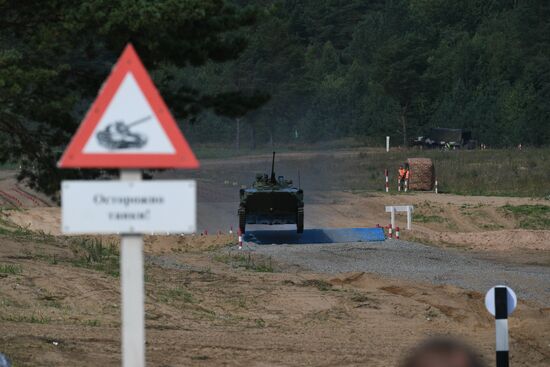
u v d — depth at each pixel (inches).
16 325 1872.5
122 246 713.6
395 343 2016.5
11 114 2532.0
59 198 2714.1
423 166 7116.1
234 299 2534.5
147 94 712.4
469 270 3437.5
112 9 2298.2
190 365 1649.9
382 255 3730.3
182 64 2600.9
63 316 2050.9
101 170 2679.6
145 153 711.7
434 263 3585.1
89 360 1596.9
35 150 2652.6
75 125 2623.0
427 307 2517.2
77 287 2381.9
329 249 3875.5
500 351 1279.5
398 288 2869.1
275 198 4313.5
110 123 710.5
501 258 3993.6
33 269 2576.3
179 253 3705.7
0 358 1104.8
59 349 1654.8
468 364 420.5
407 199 6343.5
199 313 2297.0
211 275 2970.0
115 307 2242.9
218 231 5039.4
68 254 3142.2
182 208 706.8
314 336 2063.2
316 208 5964.6
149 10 2260.1
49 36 2377.0
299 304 2516.0
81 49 2628.0
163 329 2015.3
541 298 2891.2
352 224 5393.7
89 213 703.1
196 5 2368.4
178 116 2763.3
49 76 2330.2
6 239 3284.9
